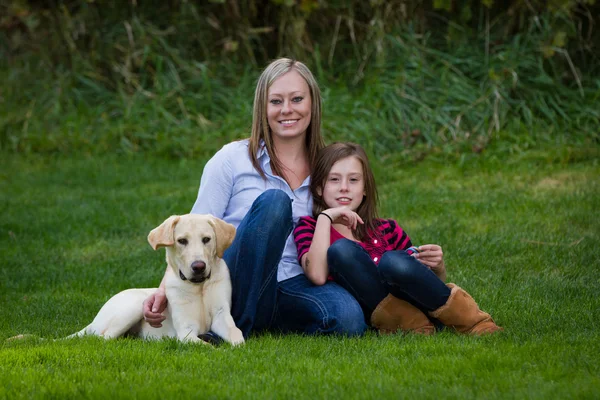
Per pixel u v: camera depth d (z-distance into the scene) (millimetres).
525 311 7039
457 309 6141
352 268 6234
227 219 6590
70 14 20719
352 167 6602
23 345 6066
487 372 5008
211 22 19062
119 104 18500
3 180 15758
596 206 11391
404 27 17688
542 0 17000
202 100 18156
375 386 4754
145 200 13633
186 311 6027
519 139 15117
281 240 6141
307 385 4848
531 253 9406
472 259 9344
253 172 6609
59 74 19422
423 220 11383
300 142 6777
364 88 17219
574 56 17141
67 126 18219
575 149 14430
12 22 20312
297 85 6547
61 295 8562
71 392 4734
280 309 6465
